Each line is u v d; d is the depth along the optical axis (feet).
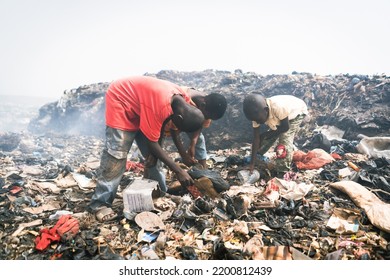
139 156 20.81
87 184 16.25
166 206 12.44
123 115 12.29
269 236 10.75
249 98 15.26
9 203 13.92
